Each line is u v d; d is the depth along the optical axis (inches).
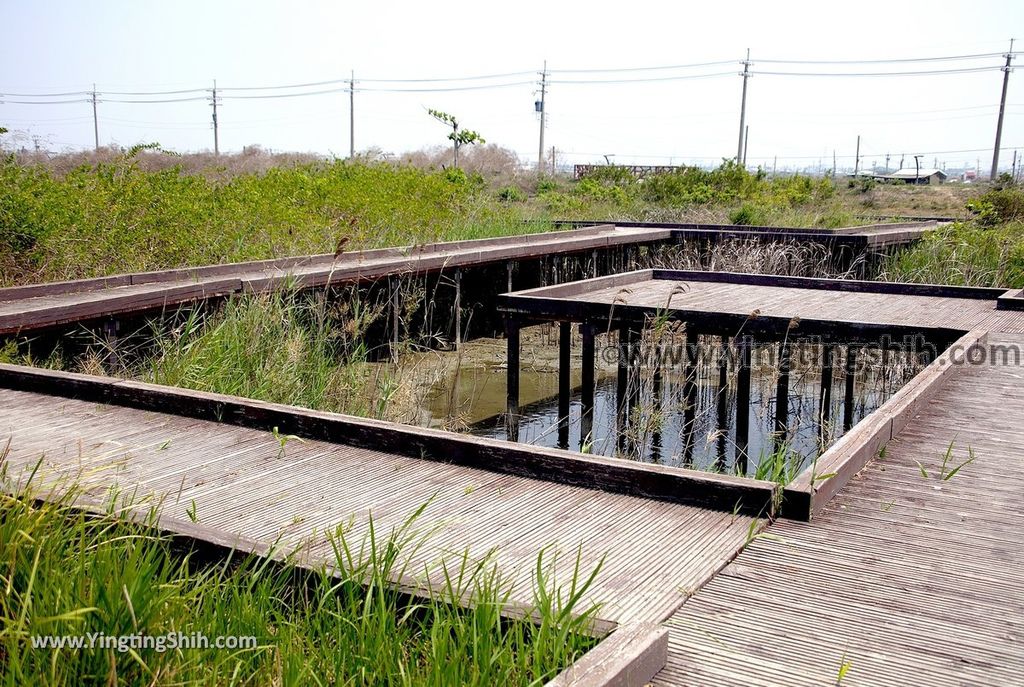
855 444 166.1
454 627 101.0
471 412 399.9
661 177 1019.3
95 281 331.0
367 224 529.0
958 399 224.4
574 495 149.7
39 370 225.5
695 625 105.0
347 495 148.6
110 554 104.7
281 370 275.6
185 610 101.2
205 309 327.0
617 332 497.7
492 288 571.2
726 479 144.1
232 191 513.7
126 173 465.4
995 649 99.8
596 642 97.9
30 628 91.8
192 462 166.2
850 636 102.6
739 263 586.2
